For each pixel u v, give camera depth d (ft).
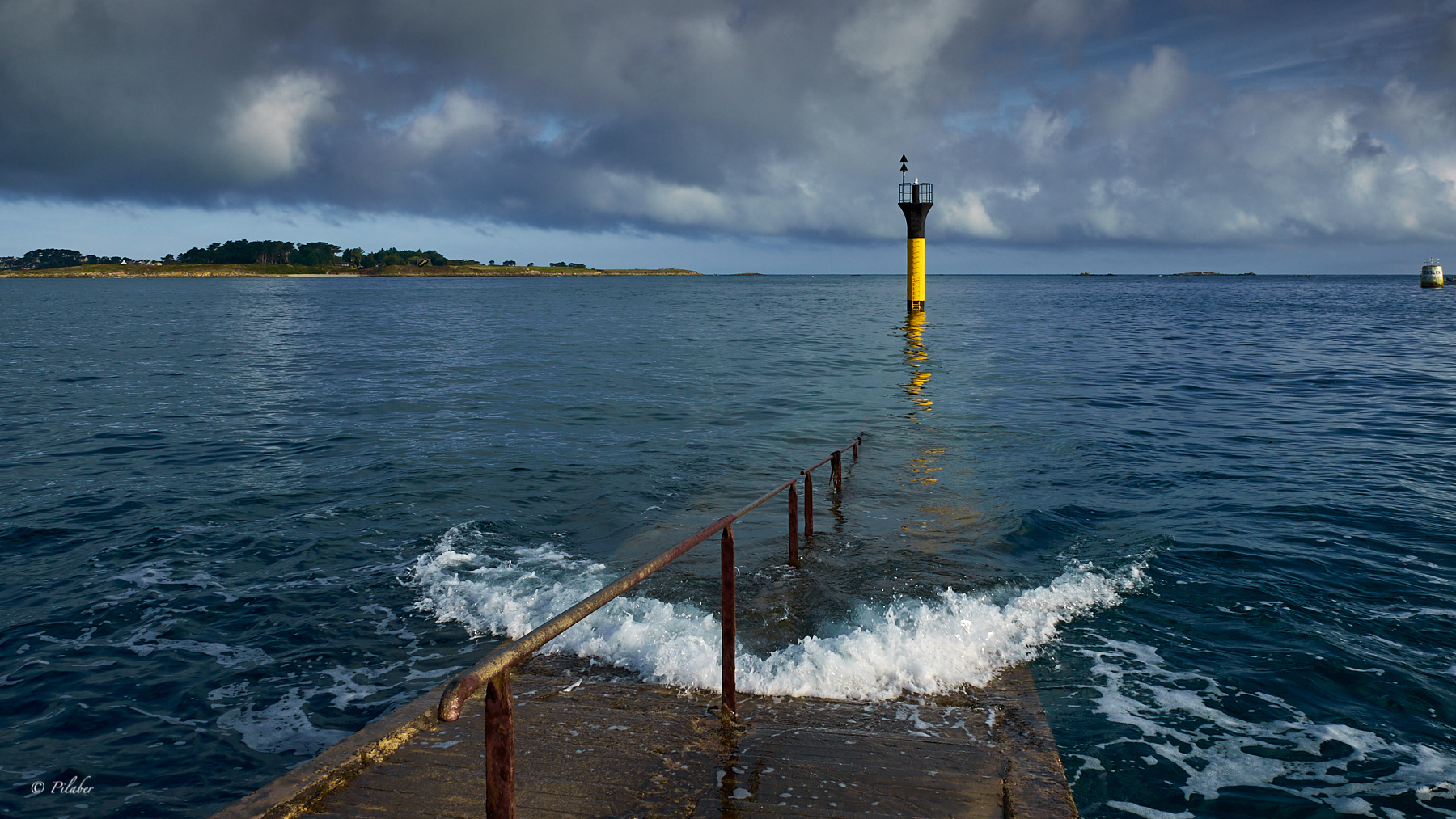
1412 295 350.84
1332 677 18.65
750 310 218.59
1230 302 284.61
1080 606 22.67
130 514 33.42
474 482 38.22
